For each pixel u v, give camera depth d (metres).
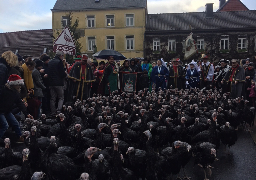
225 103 10.72
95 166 5.08
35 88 9.42
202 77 15.28
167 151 5.91
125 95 13.19
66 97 12.38
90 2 38.31
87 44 37.97
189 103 11.52
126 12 37.28
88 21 37.97
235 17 39.19
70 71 11.97
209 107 10.77
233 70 12.58
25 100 8.96
